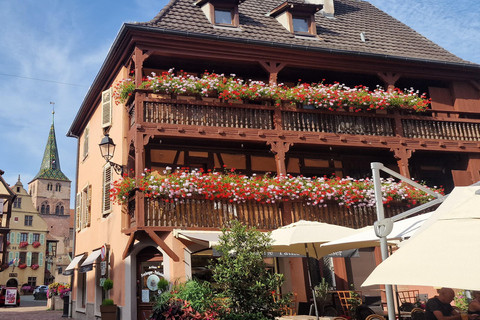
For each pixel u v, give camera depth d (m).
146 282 13.70
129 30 14.02
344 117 15.82
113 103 16.67
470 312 7.32
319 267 15.53
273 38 16.58
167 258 13.17
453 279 3.80
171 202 13.23
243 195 13.67
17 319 21.06
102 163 17.44
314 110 15.37
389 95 15.85
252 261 9.48
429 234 4.48
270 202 14.12
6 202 45.84
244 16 17.59
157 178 13.14
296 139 14.97
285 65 15.65
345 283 15.69
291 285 14.83
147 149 15.07
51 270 80.88
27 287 70.38
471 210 4.50
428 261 4.13
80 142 22.92
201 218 13.39
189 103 14.23
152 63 15.48
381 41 18.86
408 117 16.25
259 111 15.05
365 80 17.67
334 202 14.80
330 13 20.14
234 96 14.54
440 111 16.66
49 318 21.31
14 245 71.94
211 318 8.77
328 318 10.56
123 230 13.94
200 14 16.58
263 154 16.41
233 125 14.66
